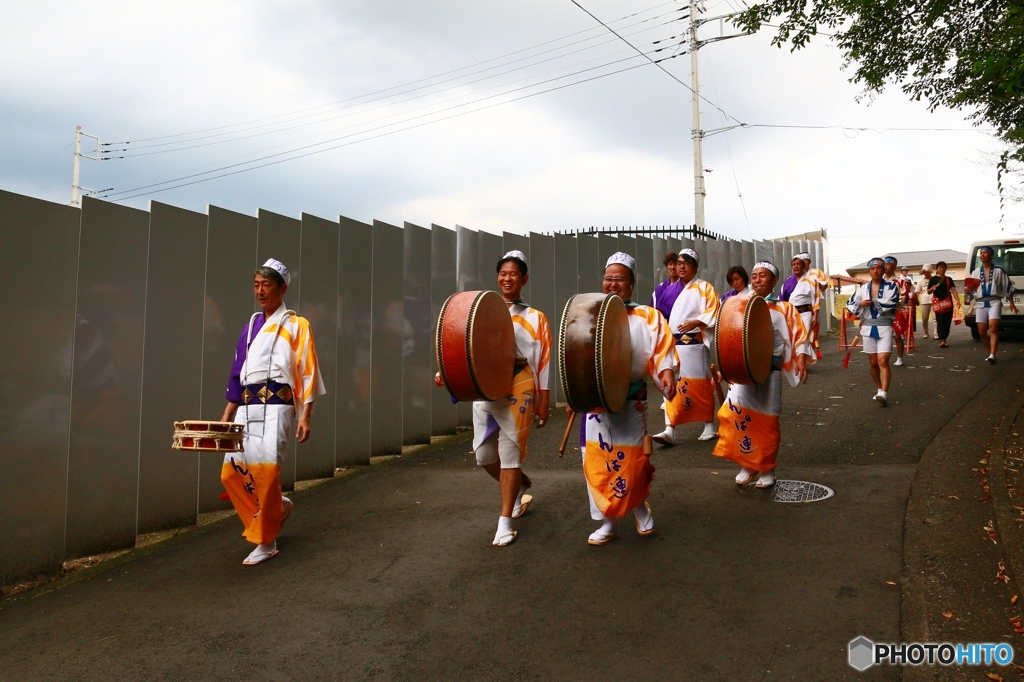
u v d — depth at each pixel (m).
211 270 5.62
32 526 4.33
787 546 4.16
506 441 4.50
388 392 7.29
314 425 6.39
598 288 10.76
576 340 3.81
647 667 2.99
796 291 10.61
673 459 6.52
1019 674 2.77
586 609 3.53
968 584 3.49
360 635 3.39
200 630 3.52
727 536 4.38
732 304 5.08
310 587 3.96
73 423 4.66
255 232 5.98
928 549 3.93
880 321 8.07
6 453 4.23
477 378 4.05
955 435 6.36
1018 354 11.07
